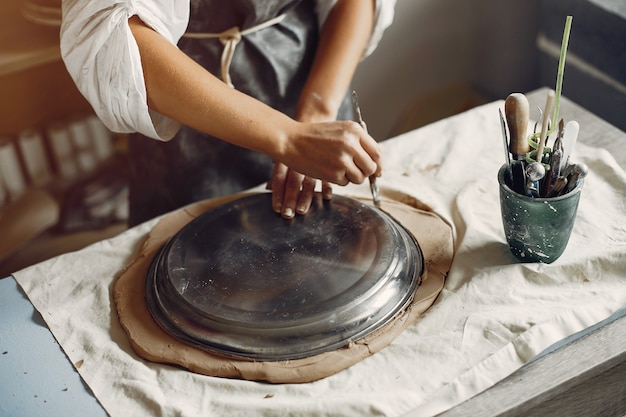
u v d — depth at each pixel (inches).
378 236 42.2
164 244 46.0
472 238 43.9
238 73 54.4
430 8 93.7
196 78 43.5
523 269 41.1
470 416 34.0
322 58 52.6
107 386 37.2
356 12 53.6
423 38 95.5
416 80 98.5
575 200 39.1
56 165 101.5
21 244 88.7
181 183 58.8
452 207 47.5
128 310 41.6
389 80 97.1
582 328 37.7
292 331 37.4
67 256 46.5
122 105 44.7
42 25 89.1
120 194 101.7
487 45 99.2
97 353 39.3
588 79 79.4
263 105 44.6
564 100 56.6
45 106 95.7
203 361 37.6
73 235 97.7
